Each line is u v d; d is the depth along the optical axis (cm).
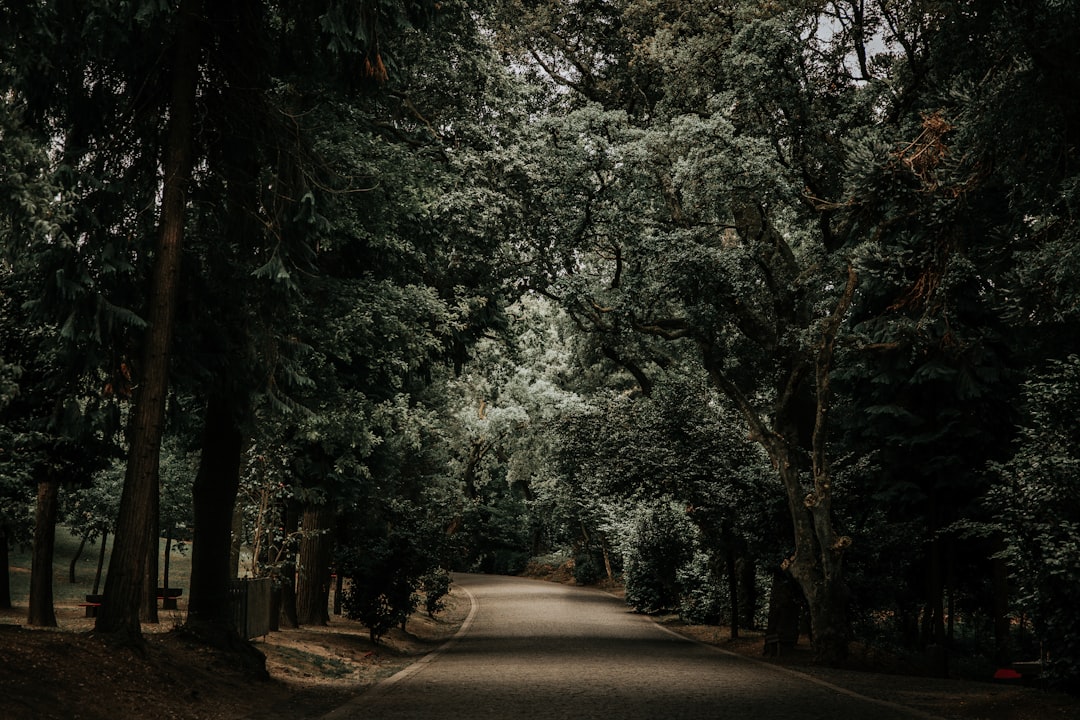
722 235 2953
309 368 1697
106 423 1391
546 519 6950
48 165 1011
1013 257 1430
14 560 3809
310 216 1466
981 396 2392
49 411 1533
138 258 1415
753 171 2236
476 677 1811
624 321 2689
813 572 2303
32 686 1047
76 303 1293
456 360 2262
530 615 3953
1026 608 1380
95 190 1347
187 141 1440
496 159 2200
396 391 2150
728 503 2580
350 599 2406
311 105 1744
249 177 1550
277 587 2262
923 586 2698
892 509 2550
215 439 1708
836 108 2527
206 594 1658
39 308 1302
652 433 2786
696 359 3203
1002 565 2477
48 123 1366
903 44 2378
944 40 1425
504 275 2359
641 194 2406
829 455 2689
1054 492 1295
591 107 2366
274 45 1534
